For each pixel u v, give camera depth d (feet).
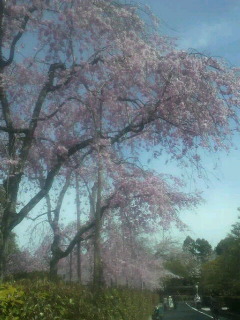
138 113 54.39
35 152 58.13
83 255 99.25
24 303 19.51
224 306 161.48
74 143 58.29
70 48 53.78
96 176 66.74
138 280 116.98
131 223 66.74
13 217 48.83
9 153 50.96
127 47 50.39
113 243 83.61
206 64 50.98
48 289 24.86
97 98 54.29
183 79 49.85
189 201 66.03
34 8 51.72
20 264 80.23
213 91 50.44
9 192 48.65
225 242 153.28
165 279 209.87
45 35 53.42
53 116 58.39
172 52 50.16
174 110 51.65
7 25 51.60
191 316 144.25
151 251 142.41
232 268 149.28
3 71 52.03
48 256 83.87
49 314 21.35
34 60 54.24
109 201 65.41
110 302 40.34
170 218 63.36
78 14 50.72
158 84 51.75
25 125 57.82
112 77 51.67
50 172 54.08
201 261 423.23
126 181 63.16
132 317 53.21
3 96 51.55
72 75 52.85
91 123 58.75
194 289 320.29
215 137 51.80
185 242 461.37
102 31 51.93
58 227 73.56
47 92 54.08
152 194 62.80
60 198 74.54
